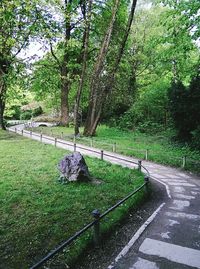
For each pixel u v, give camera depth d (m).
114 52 33.25
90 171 14.58
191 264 6.43
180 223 8.72
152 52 35.38
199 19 15.24
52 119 55.81
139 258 6.69
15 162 16.45
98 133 32.81
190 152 20.56
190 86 22.03
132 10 27.80
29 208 9.48
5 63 26.91
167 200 11.05
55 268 6.20
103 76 31.61
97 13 31.25
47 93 42.97
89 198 10.48
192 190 12.49
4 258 6.55
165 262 6.50
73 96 43.47
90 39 35.69
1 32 18.86
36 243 7.19
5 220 8.56
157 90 31.83
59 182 12.46
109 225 8.12
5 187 11.62
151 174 15.51
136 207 10.10
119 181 12.83
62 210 9.31
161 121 35.53
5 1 12.12
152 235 7.89
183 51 16.41
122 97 37.00
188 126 23.19
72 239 6.15
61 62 37.62
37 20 18.84
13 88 36.09
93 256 6.84
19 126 47.81
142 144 25.27
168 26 16.77
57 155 18.77
